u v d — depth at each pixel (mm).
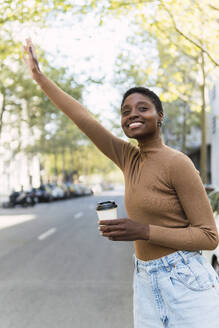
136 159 2156
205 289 1930
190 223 1958
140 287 2076
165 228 1869
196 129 30750
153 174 1985
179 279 1936
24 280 6773
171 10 6934
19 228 15070
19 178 47375
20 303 5500
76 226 15648
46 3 7777
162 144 2107
